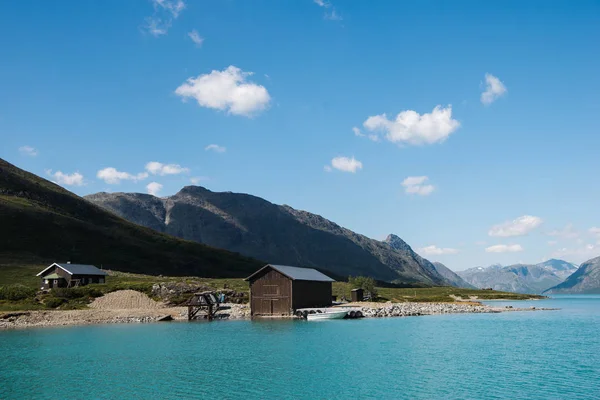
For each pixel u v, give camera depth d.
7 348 68.12
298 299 109.81
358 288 145.62
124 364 55.88
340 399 41.22
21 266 185.00
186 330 86.38
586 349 63.72
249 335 78.25
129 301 125.19
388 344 68.06
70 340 75.56
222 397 42.25
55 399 42.22
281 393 43.19
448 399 40.75
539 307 170.25
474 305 157.88
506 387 44.16
